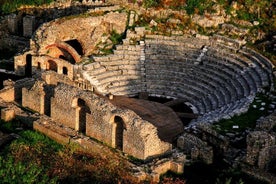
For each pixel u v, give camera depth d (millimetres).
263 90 66438
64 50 75625
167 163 54250
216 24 79188
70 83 67312
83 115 60094
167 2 81375
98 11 78375
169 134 62344
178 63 75250
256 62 72188
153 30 78875
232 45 75938
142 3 81188
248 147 53250
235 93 68312
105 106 57156
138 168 53125
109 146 57188
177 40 77562
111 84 72250
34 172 48000
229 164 54625
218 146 56750
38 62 73438
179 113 68125
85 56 75312
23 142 55719
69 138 57188
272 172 53438
